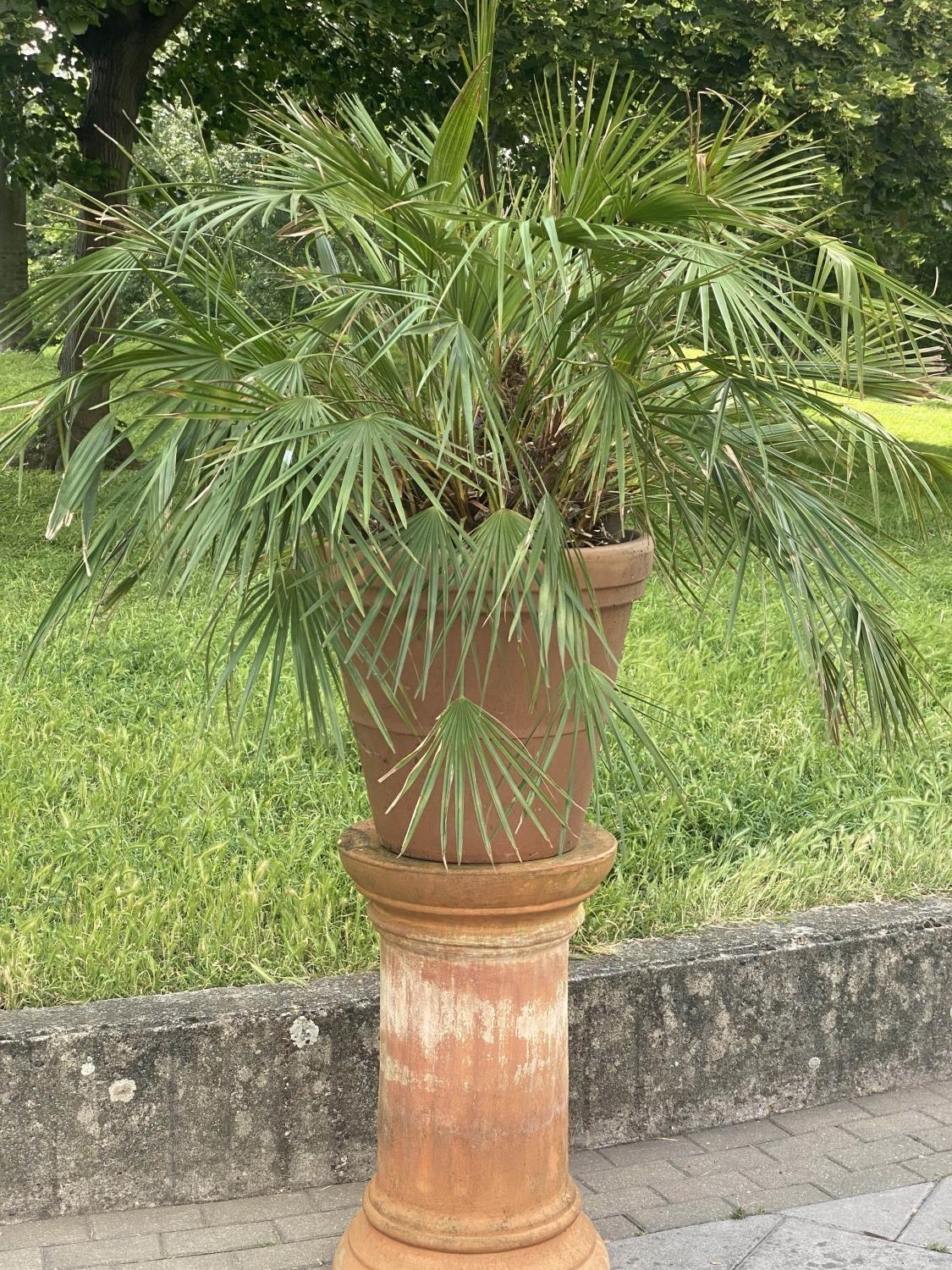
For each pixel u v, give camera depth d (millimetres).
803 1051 3365
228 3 11359
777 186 2309
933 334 2078
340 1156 2965
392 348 2232
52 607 2127
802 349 1854
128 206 2256
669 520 2566
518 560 1835
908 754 4715
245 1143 2896
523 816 2217
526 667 2080
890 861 3893
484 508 2166
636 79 9336
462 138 1959
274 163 2225
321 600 1949
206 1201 2895
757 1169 3090
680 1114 3254
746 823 4195
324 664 2012
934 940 3484
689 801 4195
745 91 9281
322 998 2945
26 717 4816
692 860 3873
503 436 2121
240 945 3232
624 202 1941
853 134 9844
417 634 2107
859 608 2471
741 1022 3277
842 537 2371
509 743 2104
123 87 10961
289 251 2484
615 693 2098
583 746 2238
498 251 1759
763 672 5641
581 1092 3150
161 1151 2850
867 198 10562
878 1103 3434
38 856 3666
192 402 2053
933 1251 2738
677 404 2230
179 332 2225
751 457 2400
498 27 8773
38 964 3086
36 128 10547
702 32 9375
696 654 5719
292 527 1936
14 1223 2791
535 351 2109
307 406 1933
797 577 2281
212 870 3572
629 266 1943
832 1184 3023
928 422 17766
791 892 3654
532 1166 2348
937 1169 3090
